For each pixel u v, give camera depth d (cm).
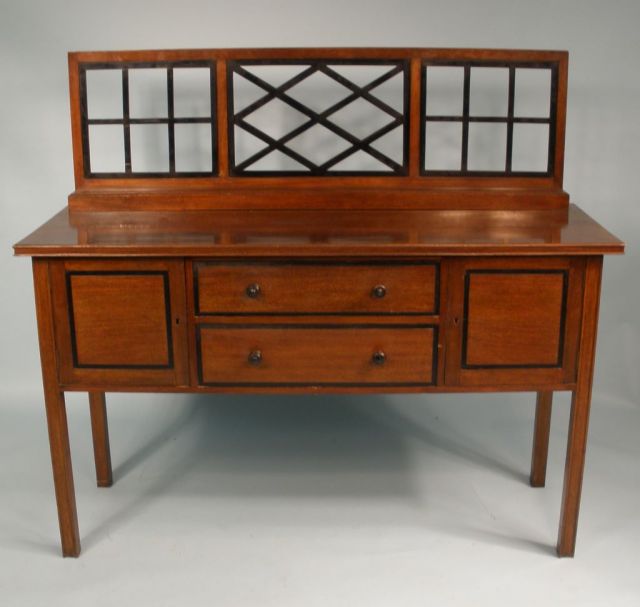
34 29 267
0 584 211
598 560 219
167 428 292
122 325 205
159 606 202
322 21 266
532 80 268
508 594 206
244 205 239
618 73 270
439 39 267
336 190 238
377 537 229
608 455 268
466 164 240
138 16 266
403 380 208
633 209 282
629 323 293
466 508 243
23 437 281
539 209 238
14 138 276
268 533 231
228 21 266
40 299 203
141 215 233
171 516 239
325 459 271
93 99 271
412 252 196
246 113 238
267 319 204
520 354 206
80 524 236
